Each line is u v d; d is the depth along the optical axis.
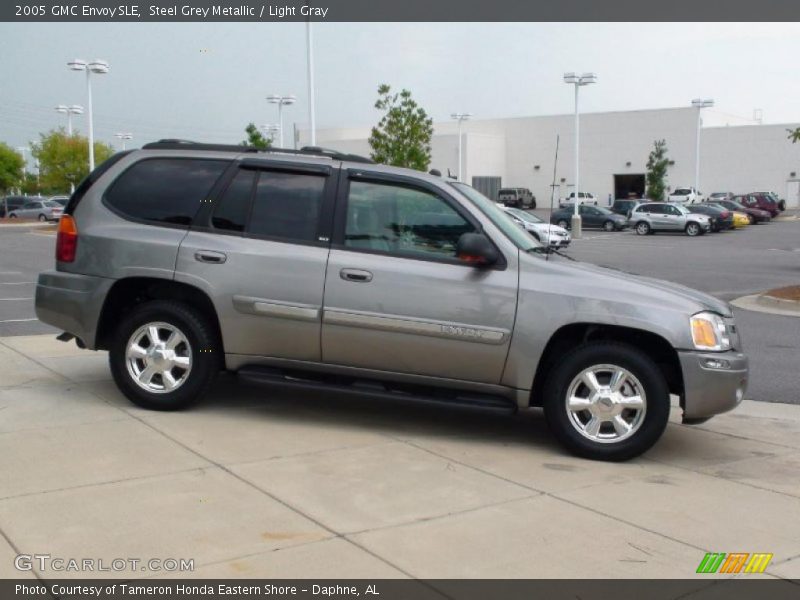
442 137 69.25
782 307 16.06
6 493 5.13
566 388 6.24
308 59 27.88
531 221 34.78
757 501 5.49
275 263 6.63
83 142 61.97
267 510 5.00
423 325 6.36
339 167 6.78
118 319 7.24
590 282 6.27
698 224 43.78
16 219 59.06
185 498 5.14
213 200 6.91
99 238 6.98
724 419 7.67
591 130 71.25
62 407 7.05
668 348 6.30
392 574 4.25
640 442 6.14
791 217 59.62
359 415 7.21
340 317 6.49
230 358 6.82
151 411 6.98
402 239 6.57
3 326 12.12
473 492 5.46
